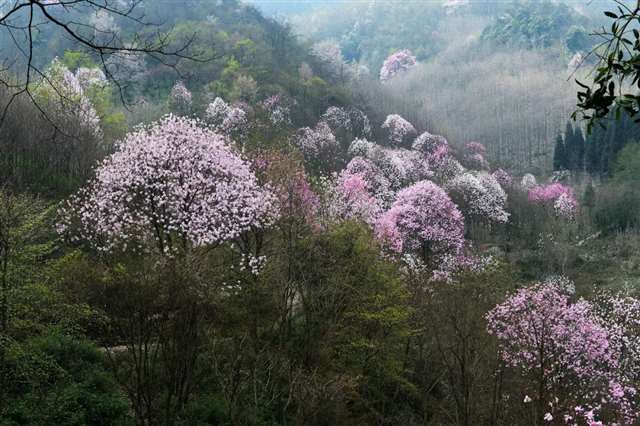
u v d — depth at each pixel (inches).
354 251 936.9
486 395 1034.7
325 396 711.7
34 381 609.3
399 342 1022.4
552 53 6205.7
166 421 594.6
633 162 3004.4
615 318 1109.7
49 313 640.4
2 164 1075.9
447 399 1105.4
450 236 1596.9
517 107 5196.9
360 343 864.9
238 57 3307.1
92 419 593.0
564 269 2089.1
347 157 2261.3
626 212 2620.6
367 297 908.0
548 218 2544.3
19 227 634.8
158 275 572.7
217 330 735.1
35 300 622.2
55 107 1170.0
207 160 840.9
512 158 4335.6
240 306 783.1
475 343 948.6
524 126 4793.3
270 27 4463.6
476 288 1040.8
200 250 787.4
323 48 5310.0
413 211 1587.1
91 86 1685.5
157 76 2736.2
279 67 3484.3
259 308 818.2
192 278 593.0
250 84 2704.2
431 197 1630.2
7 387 604.4
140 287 558.6
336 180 1284.4
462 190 2223.2
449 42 7687.0
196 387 721.0
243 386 745.6
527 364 936.9
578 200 3061.0
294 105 2768.2
